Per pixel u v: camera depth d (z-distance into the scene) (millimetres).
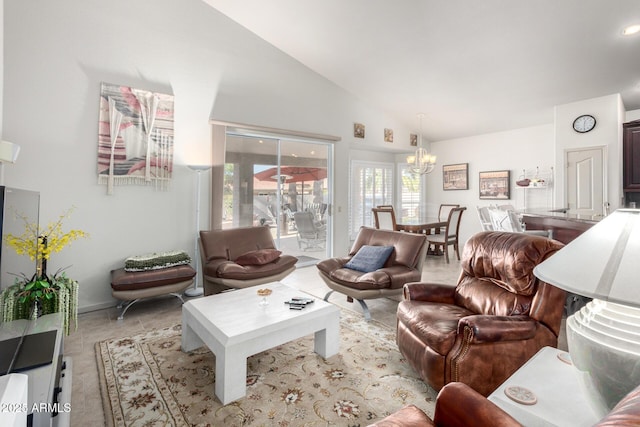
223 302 2506
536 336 1847
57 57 3236
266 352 2479
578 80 4273
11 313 2059
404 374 2182
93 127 3441
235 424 1711
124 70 3621
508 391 1219
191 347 2488
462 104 5547
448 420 1098
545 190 5949
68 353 2457
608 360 952
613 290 792
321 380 2111
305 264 5480
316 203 5633
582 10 3090
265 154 5012
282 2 3846
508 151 6461
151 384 2059
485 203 6816
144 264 3316
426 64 4480
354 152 7121
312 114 5340
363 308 3176
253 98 4645
